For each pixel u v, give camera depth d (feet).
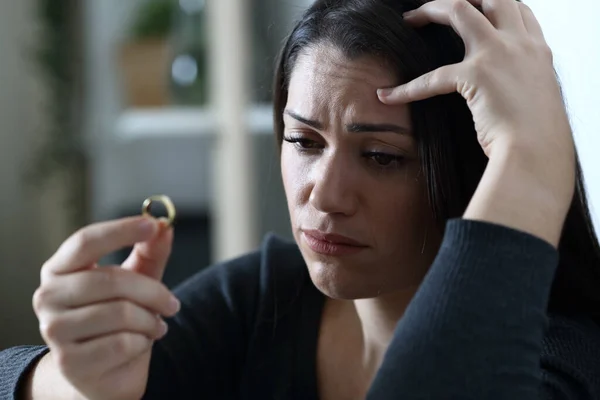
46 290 1.77
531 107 1.97
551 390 2.03
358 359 2.60
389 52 2.04
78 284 1.74
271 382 2.68
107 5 7.34
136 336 1.79
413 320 1.80
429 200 2.17
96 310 1.74
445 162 2.14
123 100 7.43
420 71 2.06
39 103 7.82
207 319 2.86
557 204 1.91
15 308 8.20
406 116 2.07
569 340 2.24
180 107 7.27
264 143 6.42
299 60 2.18
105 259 6.76
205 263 7.65
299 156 2.22
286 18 5.00
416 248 2.22
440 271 1.83
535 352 1.78
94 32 7.36
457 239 1.85
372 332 2.53
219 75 6.53
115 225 1.77
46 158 7.67
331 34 2.11
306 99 2.11
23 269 8.16
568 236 2.39
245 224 6.51
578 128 3.64
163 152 7.90
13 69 7.80
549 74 2.05
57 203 7.96
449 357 1.73
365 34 2.06
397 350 1.78
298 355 2.66
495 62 2.00
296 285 2.79
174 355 2.75
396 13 2.10
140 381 1.86
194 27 7.13
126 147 7.80
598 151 3.59
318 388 2.63
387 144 2.09
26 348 2.47
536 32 2.13
